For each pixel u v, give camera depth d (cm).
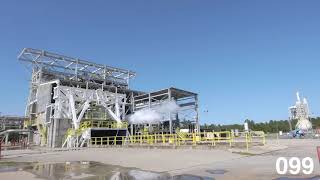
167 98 5709
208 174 1305
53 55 5756
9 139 6238
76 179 1270
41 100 5566
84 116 5181
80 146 4422
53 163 2022
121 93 6331
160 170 1482
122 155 2466
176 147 3014
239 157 2020
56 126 4678
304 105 12106
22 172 1549
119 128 4884
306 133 7569
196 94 5741
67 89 5216
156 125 5525
